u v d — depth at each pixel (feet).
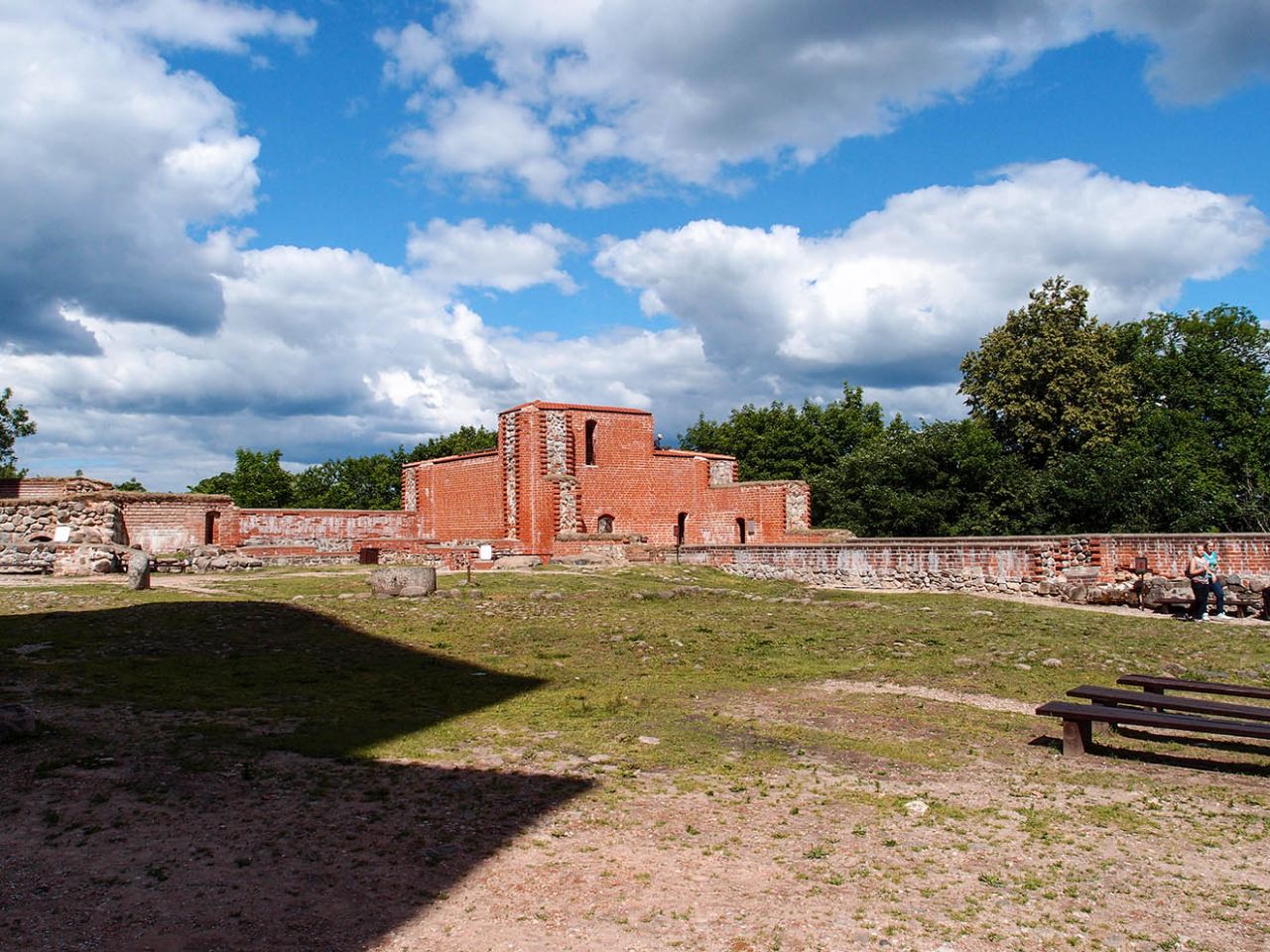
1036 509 161.48
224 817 24.94
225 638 53.36
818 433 260.83
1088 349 179.73
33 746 30.60
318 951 17.89
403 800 26.91
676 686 46.47
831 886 21.66
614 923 19.43
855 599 87.25
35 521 94.12
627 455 161.27
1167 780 31.32
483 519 163.53
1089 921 20.01
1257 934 19.47
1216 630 66.90
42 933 18.04
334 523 167.63
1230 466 189.06
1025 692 46.57
